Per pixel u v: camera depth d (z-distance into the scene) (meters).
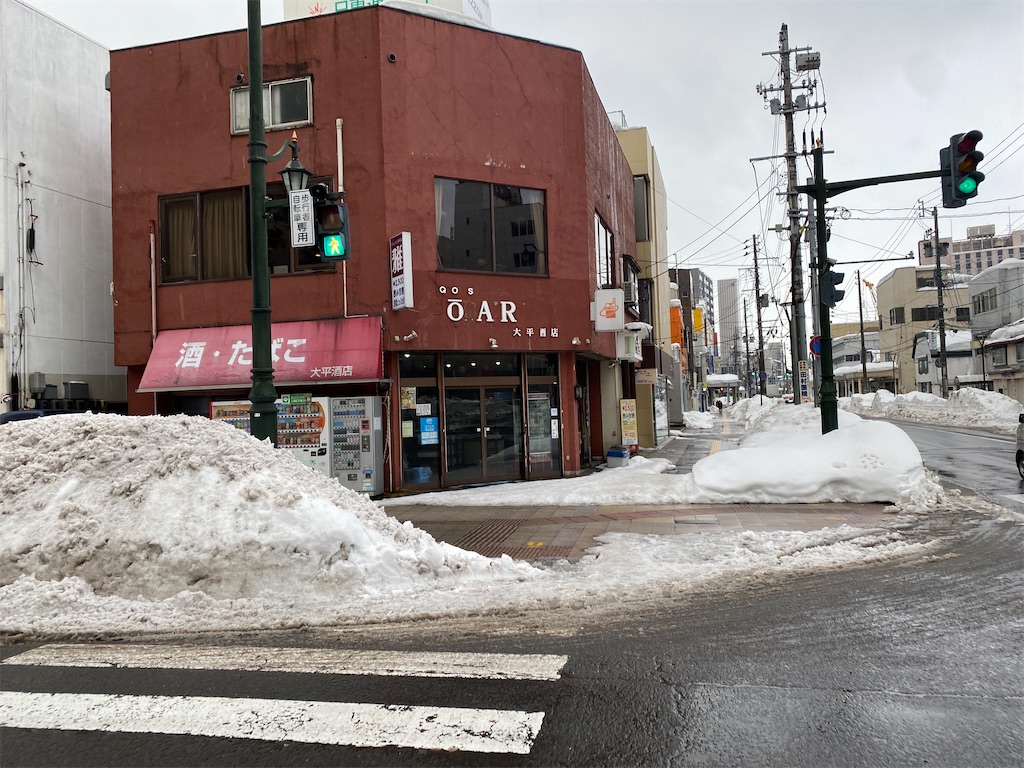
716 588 6.18
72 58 17.45
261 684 4.18
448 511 11.15
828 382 12.45
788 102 22.83
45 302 16.45
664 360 27.61
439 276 13.71
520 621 5.35
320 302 13.62
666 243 32.72
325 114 13.70
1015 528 8.73
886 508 10.04
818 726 3.53
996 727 3.48
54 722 3.71
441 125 13.95
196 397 14.40
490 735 3.48
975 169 10.75
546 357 15.29
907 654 4.55
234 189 14.20
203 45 14.32
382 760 3.25
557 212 15.02
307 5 17.27
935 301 69.12
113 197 14.54
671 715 3.68
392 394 13.64
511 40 14.75
